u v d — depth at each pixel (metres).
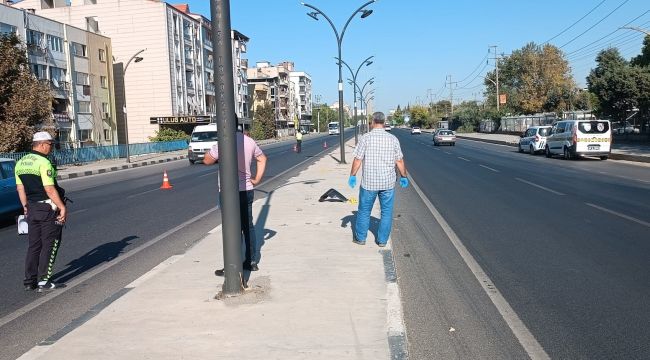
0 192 11.95
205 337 4.30
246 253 6.34
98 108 51.19
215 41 5.08
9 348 4.70
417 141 59.69
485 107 91.31
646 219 10.16
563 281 6.26
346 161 27.81
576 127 27.03
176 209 13.34
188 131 62.91
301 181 17.25
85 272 7.28
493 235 8.97
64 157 35.25
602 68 42.94
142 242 9.20
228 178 5.24
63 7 60.28
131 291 5.55
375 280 5.83
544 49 73.81
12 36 29.94
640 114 37.47
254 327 4.48
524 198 13.43
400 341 4.17
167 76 60.00
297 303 5.07
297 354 3.95
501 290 5.97
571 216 10.64
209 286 5.70
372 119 7.68
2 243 9.77
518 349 4.39
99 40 51.84
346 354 3.94
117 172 31.42
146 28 59.75
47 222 6.43
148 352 4.04
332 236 8.32
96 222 11.66
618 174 19.52
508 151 38.19
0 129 27.62
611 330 4.76
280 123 124.19
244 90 91.75
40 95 29.75
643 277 6.34
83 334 4.41
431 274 6.68
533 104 72.12
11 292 6.45
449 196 14.15
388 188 7.48
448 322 5.02
